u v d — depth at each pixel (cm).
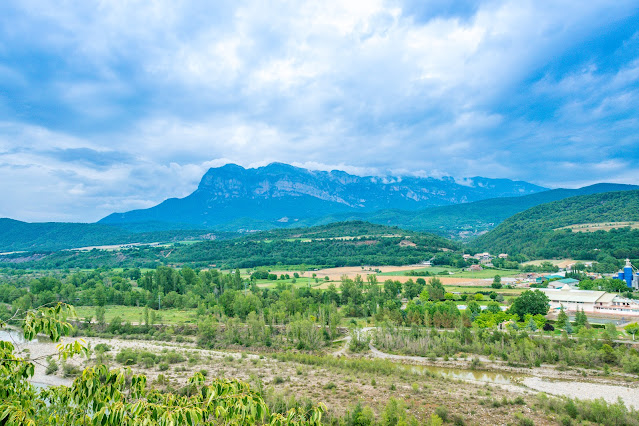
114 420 1519
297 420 1817
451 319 13725
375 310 15888
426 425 6494
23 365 1714
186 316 16475
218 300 18075
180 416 1491
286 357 10994
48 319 1634
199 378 1783
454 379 9419
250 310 16162
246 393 1695
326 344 12675
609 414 6906
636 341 11262
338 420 6681
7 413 1486
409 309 15162
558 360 10581
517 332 12062
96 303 18550
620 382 9206
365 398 7888
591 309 15388
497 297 17812
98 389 1653
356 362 10156
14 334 12888
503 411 7319
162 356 10894
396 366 10069
